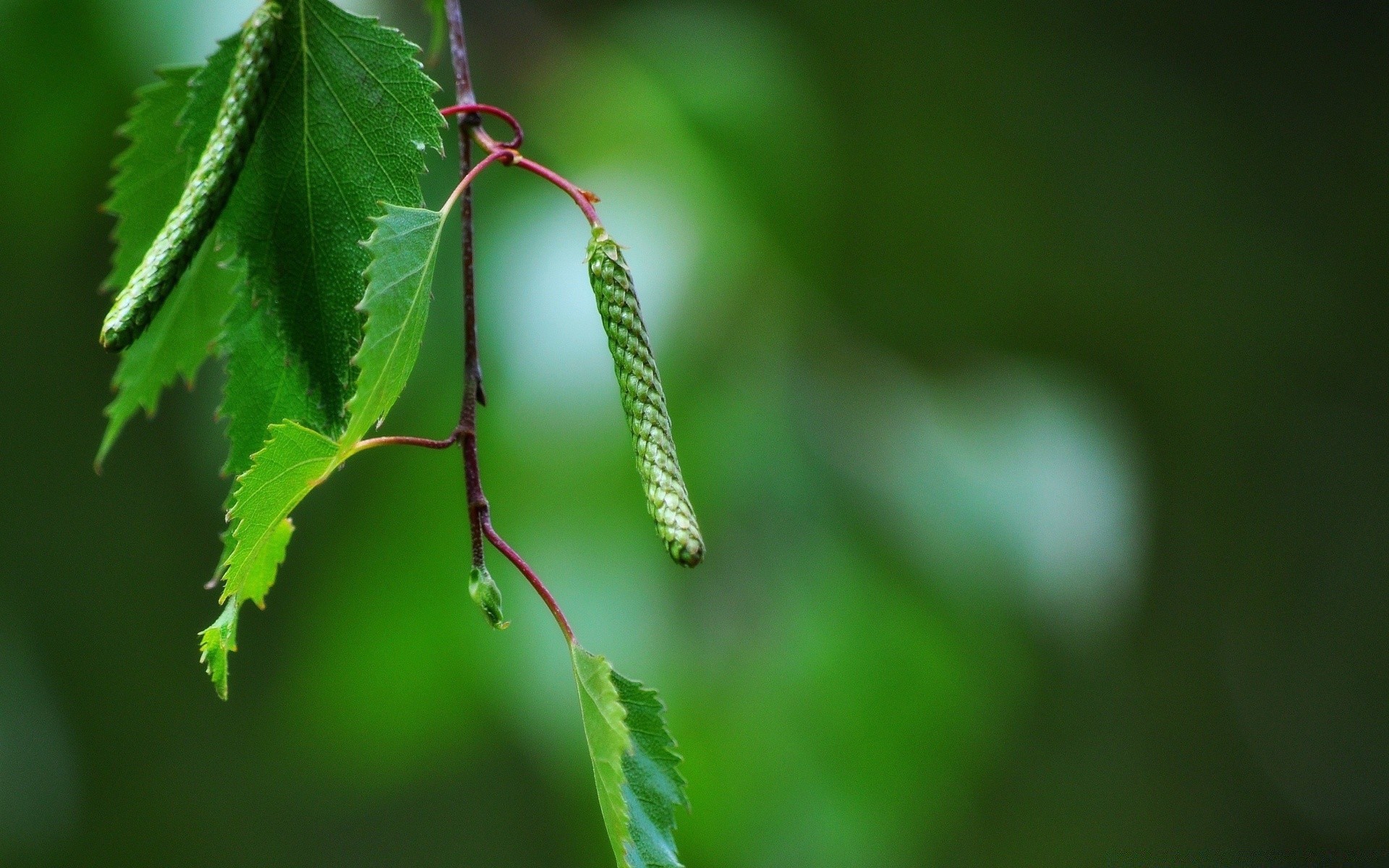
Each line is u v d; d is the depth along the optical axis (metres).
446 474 0.71
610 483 0.70
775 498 0.74
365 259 0.58
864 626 0.74
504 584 0.70
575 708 0.69
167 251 0.57
